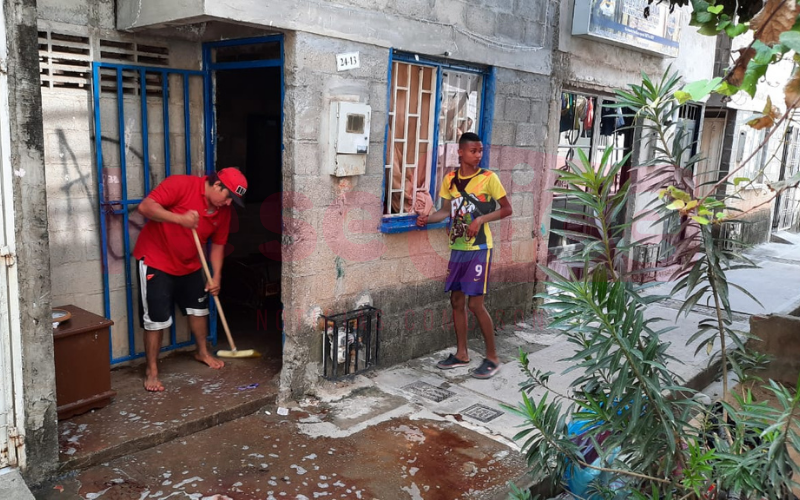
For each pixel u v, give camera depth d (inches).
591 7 237.3
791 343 195.6
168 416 145.1
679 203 75.2
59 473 122.9
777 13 56.9
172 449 137.2
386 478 130.9
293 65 151.5
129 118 165.0
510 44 216.1
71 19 149.7
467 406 167.8
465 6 195.9
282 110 156.3
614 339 81.7
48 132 149.4
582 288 82.1
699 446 90.3
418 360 201.6
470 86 211.2
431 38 186.1
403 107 189.2
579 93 263.6
